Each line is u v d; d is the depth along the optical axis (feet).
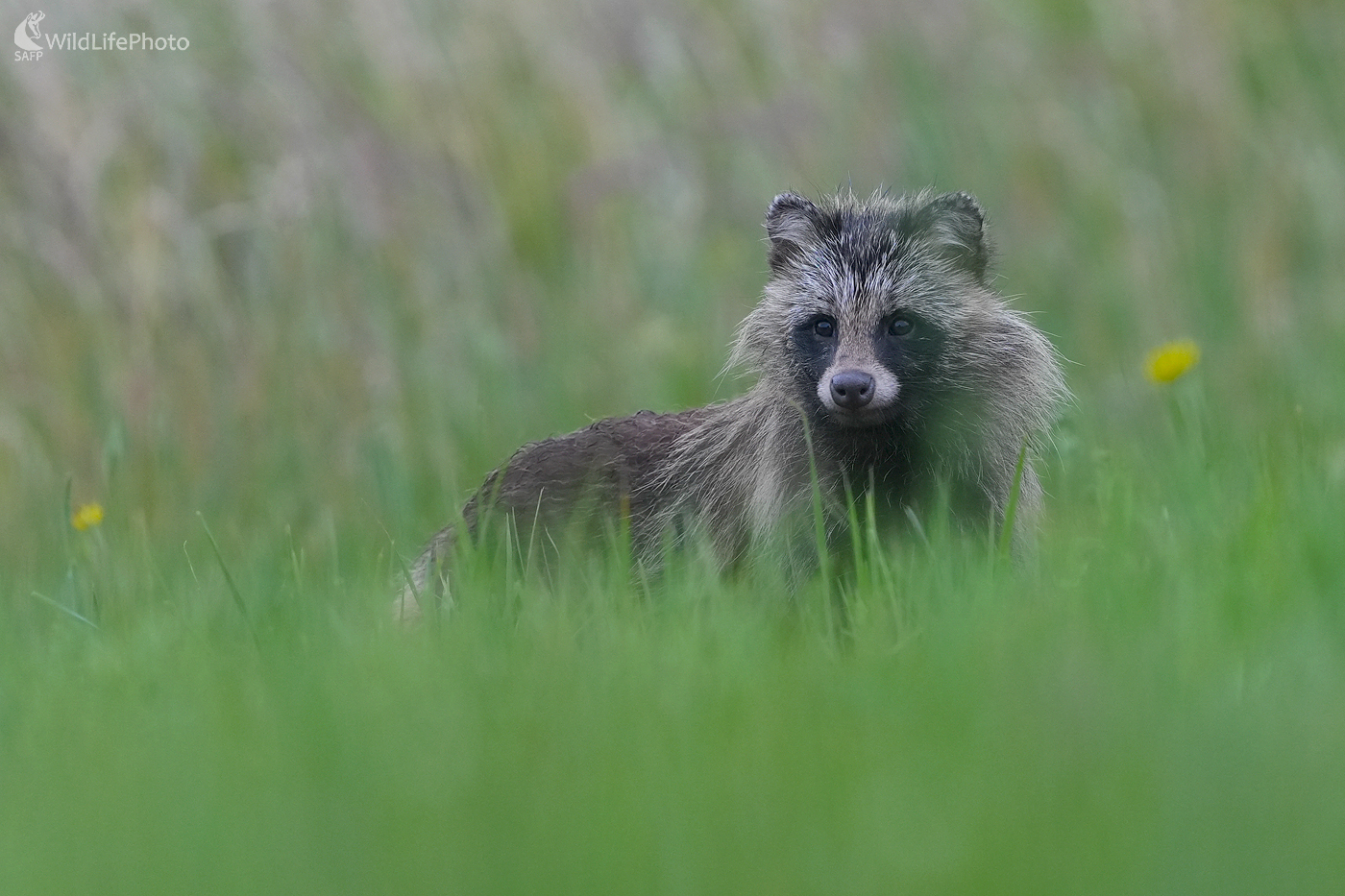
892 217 38.40
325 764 20.39
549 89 57.11
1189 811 17.69
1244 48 62.18
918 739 20.61
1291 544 28.37
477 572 31.19
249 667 26.32
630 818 18.31
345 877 17.38
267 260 52.90
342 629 28.45
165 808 19.65
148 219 52.21
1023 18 61.26
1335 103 61.00
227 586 35.01
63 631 32.65
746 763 20.10
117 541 40.96
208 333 51.83
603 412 52.47
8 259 52.21
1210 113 60.18
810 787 19.06
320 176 53.57
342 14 56.29
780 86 58.54
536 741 21.34
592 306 54.75
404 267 53.67
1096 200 58.44
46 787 21.21
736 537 37.09
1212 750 19.04
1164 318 56.49
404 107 55.67
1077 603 26.00
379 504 47.32
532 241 55.77
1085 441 45.16
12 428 49.88
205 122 54.60
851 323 36.68
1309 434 42.06
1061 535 34.42
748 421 37.88
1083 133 59.36
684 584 30.12
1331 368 50.31
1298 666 22.77
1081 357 55.52
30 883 17.95
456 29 57.36
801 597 32.73
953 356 36.88
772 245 39.55
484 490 41.06
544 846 17.75
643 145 56.49
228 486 49.57
